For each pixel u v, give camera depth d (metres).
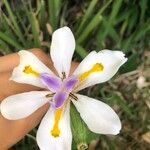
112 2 0.17
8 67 0.14
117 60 0.11
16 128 0.13
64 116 0.11
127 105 0.17
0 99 0.13
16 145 0.17
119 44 0.17
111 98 0.17
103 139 0.17
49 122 0.11
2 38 0.16
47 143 0.11
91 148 0.17
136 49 0.18
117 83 0.18
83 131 0.11
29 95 0.11
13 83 0.13
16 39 0.17
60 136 0.11
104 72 0.11
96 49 0.17
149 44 0.18
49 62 0.14
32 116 0.13
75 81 0.11
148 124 0.17
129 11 0.17
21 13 0.18
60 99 0.11
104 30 0.16
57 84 0.11
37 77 0.11
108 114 0.11
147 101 0.17
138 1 0.18
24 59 0.11
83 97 0.11
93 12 0.17
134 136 0.17
